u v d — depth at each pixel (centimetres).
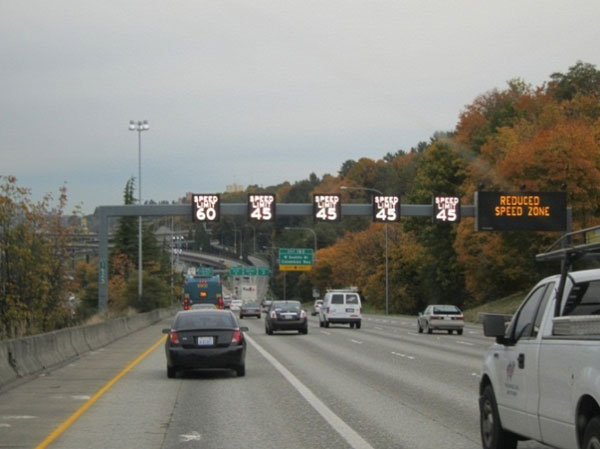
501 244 6725
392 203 5222
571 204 6291
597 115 8462
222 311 2575
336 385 2278
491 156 7712
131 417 1697
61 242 3894
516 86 10012
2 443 1395
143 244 12600
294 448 1336
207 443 1388
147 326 6669
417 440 1402
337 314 6344
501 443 1190
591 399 855
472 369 2752
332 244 17850
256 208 5153
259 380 2431
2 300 3403
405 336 5097
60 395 2080
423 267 10319
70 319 4019
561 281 1008
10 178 3550
